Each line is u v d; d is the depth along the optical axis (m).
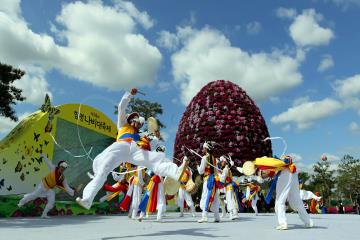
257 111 32.16
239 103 31.67
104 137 16.64
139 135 6.55
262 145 31.09
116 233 6.64
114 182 16.84
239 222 10.08
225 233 6.59
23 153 12.79
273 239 5.58
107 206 16.34
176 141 33.41
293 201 7.86
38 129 13.41
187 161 6.34
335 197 41.81
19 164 12.61
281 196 7.55
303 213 7.89
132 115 6.62
